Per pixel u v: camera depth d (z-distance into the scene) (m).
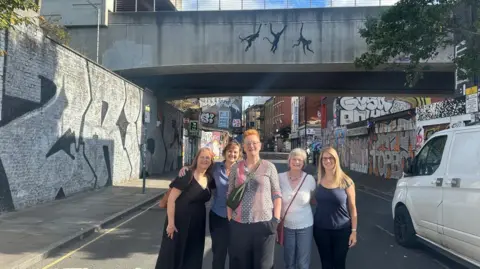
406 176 7.59
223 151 5.36
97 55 20.08
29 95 11.03
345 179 4.94
